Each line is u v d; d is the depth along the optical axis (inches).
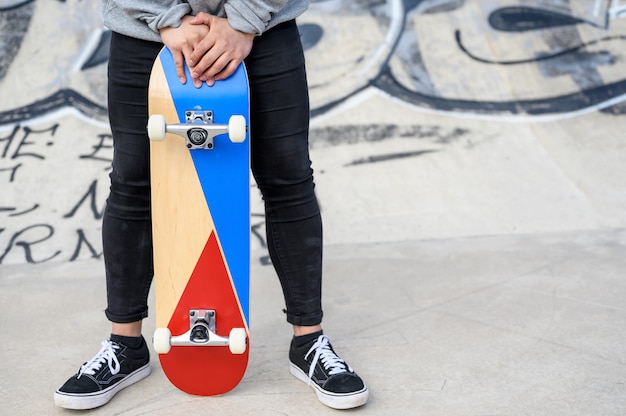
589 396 81.8
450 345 96.5
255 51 77.4
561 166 168.6
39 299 116.0
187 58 74.4
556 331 100.3
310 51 201.3
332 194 158.2
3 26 201.2
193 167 76.0
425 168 166.7
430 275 123.8
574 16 216.8
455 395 82.7
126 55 77.5
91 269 130.4
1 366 91.7
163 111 75.4
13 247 139.0
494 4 219.1
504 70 199.3
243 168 75.9
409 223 148.3
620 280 118.7
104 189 157.5
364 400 79.3
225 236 77.3
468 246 137.7
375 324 104.3
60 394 78.8
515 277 121.7
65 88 187.2
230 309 78.9
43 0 208.4
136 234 81.9
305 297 84.0
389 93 189.8
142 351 86.4
